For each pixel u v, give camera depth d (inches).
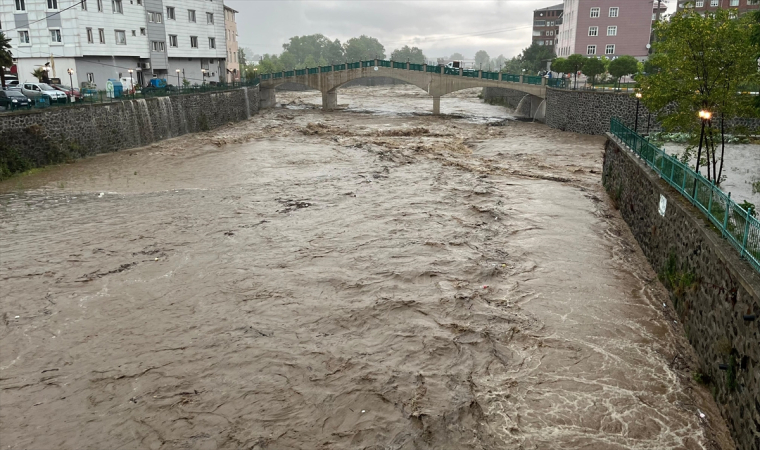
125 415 417.1
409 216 906.7
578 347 507.8
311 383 456.4
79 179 1178.0
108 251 748.0
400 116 2450.8
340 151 1546.5
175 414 418.0
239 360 488.1
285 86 4379.9
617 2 2876.5
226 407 426.3
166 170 1277.1
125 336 528.7
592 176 1219.9
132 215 913.5
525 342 517.3
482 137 1819.6
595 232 830.5
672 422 409.1
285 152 1521.9
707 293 475.5
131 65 2295.8
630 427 403.9
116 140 1510.8
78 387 451.5
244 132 1900.8
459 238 797.9
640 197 791.1
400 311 576.7
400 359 490.3
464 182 1147.9
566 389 448.5
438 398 436.8
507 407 426.9
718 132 773.3
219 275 669.9
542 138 1796.3
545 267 692.1
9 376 466.6
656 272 668.7
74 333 534.6
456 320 557.3
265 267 694.5
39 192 1064.2
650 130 1521.9
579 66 2199.8
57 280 653.3
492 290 626.8
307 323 553.3
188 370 473.7
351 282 647.8
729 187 802.2
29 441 389.4
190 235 815.1
